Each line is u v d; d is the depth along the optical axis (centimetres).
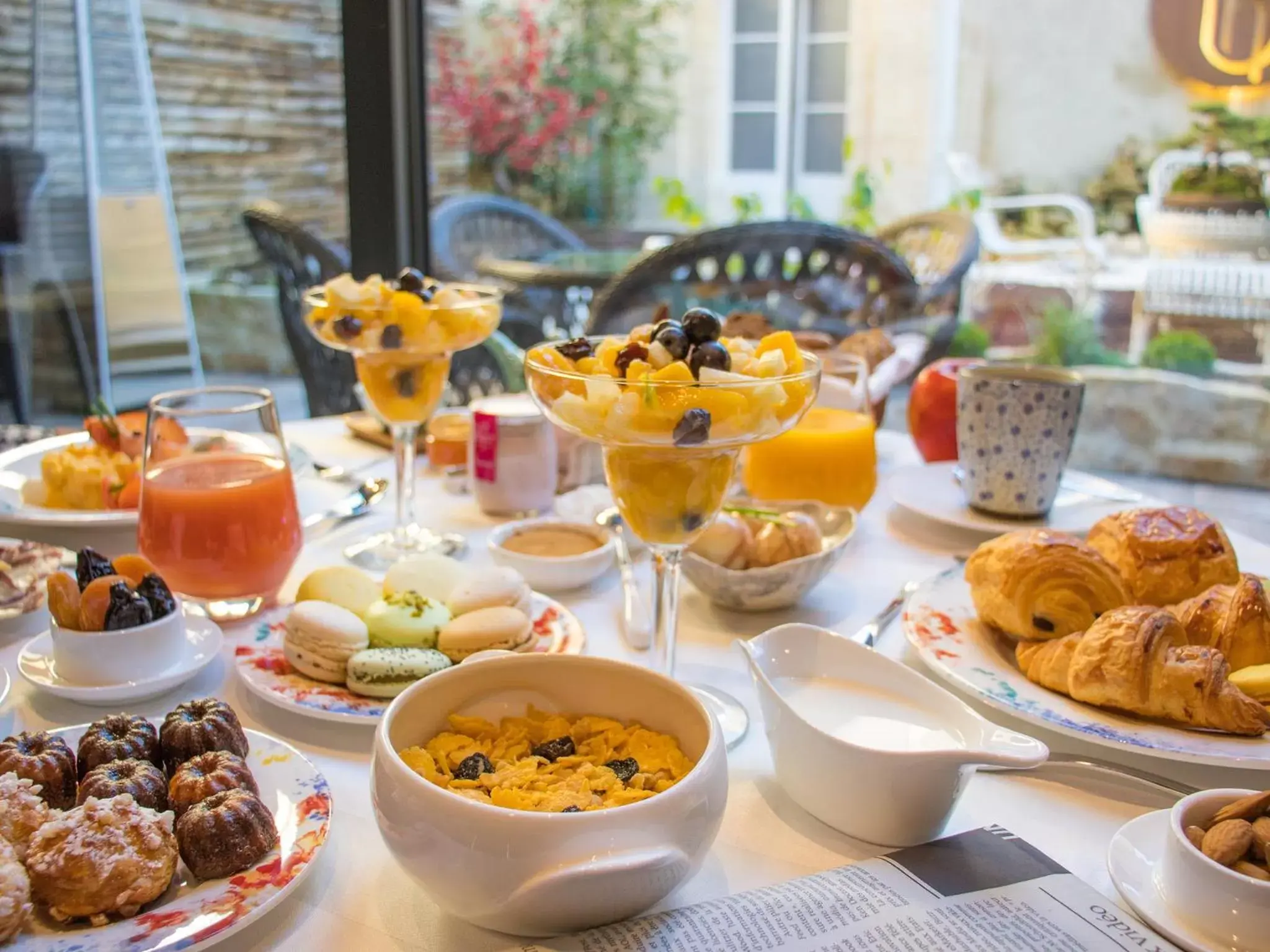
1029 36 303
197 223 319
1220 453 291
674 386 68
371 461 142
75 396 322
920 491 124
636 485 76
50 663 81
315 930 56
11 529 112
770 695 66
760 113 345
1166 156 293
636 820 51
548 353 77
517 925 53
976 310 317
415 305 105
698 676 84
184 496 91
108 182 310
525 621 82
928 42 316
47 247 310
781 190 349
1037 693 77
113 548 111
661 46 339
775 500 113
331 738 75
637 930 53
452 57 304
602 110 341
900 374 159
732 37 341
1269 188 283
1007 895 56
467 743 63
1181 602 85
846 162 340
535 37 323
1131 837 60
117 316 320
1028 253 312
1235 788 70
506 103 323
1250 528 246
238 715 78
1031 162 310
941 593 93
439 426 141
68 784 63
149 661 79
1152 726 72
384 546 110
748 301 260
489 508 122
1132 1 286
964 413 114
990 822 66
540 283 284
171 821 57
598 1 329
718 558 94
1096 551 82
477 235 306
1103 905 55
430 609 83
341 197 276
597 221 356
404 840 53
